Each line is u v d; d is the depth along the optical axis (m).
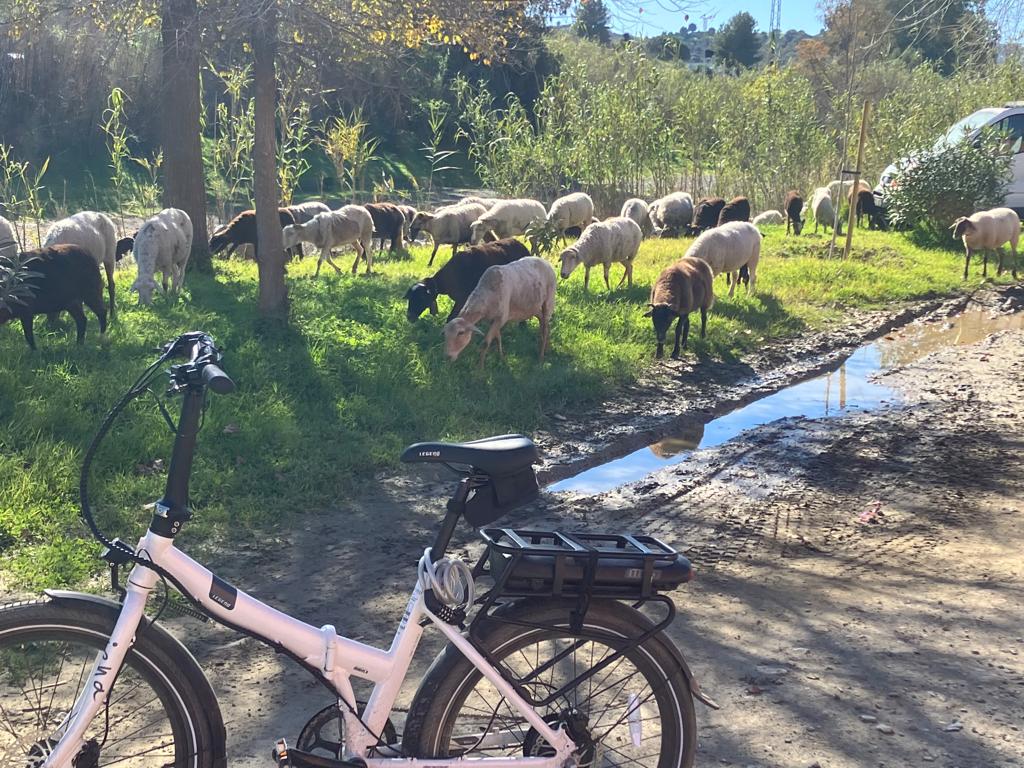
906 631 4.39
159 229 11.41
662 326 10.30
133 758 3.08
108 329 9.74
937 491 6.64
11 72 21.31
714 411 8.89
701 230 22.19
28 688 3.49
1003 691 3.81
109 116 23.81
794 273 15.34
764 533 5.87
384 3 10.47
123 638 2.43
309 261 16.92
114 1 10.84
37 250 8.73
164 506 2.45
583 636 2.60
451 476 6.79
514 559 2.44
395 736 2.67
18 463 6.04
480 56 11.89
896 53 32.22
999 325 13.10
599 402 8.95
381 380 8.64
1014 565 5.25
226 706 3.67
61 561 4.92
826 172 26.81
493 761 2.58
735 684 3.86
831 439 7.95
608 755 3.06
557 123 23.83
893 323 12.95
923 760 3.31
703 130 27.03
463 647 2.53
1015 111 21.16
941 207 19.64
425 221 16.50
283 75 11.21
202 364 2.39
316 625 4.49
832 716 3.60
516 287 9.45
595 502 6.48
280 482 6.38
